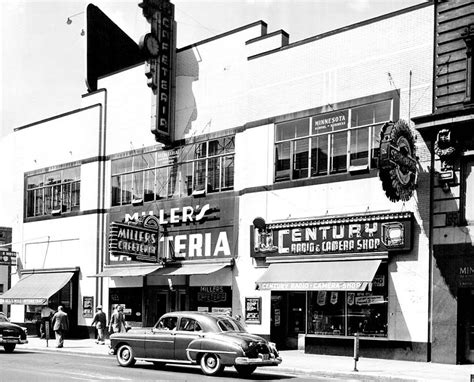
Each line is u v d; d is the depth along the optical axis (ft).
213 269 84.84
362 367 60.44
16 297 111.65
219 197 88.89
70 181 112.47
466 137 65.41
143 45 91.76
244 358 52.31
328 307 74.90
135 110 103.09
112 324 87.45
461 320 64.64
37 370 57.06
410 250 68.18
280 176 81.82
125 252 87.66
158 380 49.70
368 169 72.84
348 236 73.26
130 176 102.42
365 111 74.38
